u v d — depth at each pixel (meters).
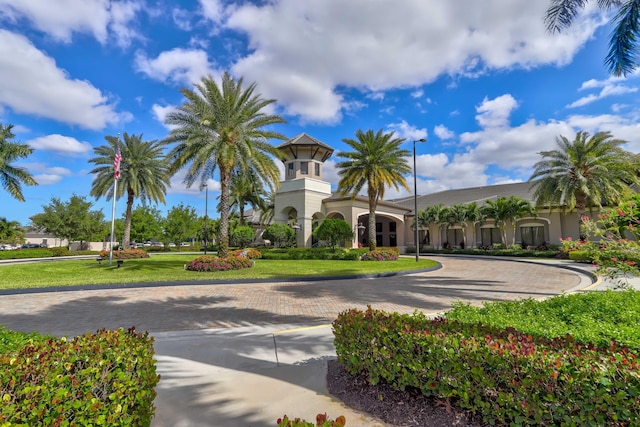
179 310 8.71
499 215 34.19
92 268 19.81
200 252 45.41
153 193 31.58
